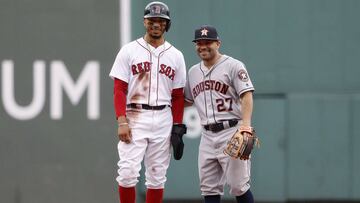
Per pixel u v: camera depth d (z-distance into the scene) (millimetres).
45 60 28297
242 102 20375
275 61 28297
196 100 21000
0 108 28344
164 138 20219
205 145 21125
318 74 28344
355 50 28297
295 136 28344
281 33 28266
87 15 28281
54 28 28281
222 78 20531
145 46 20016
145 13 19859
